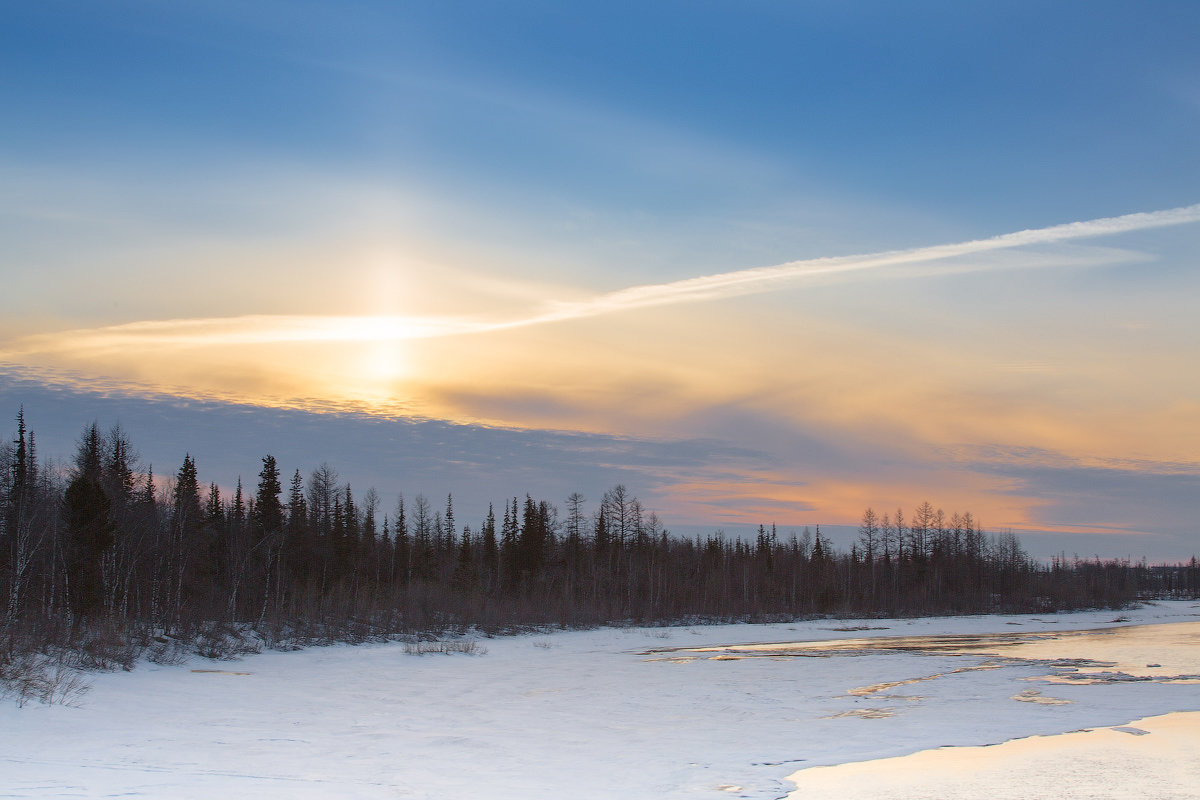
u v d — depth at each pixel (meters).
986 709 28.02
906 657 49.34
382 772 17.98
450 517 114.81
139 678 31.52
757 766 19.11
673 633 71.31
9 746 18.42
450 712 27.70
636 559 103.06
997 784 17.34
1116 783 17.42
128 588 48.00
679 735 23.36
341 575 77.00
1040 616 100.94
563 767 18.92
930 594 114.38
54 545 40.91
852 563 122.25
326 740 21.86
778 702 30.23
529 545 100.69
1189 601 157.25
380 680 36.62
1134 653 51.03
